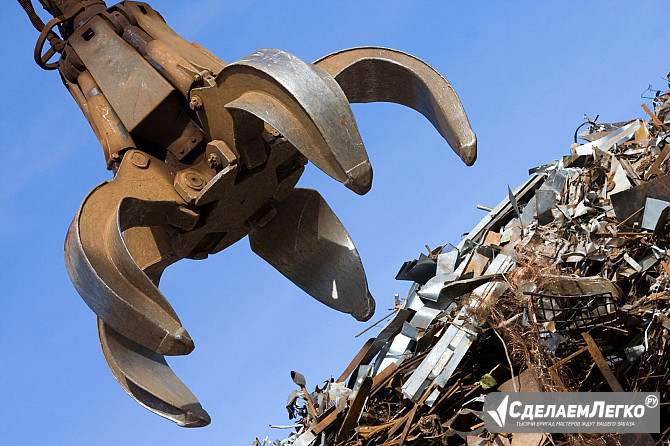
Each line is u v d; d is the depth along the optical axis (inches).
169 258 355.6
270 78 289.4
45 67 374.6
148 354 340.2
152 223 331.6
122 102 344.8
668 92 366.6
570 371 293.4
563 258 309.1
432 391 308.3
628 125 373.4
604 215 323.0
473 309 304.8
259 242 388.2
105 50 355.9
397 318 357.1
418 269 366.9
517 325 293.0
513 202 357.1
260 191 346.6
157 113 343.6
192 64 342.3
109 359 331.6
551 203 338.6
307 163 360.5
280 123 289.4
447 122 327.6
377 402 334.0
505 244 355.6
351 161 280.1
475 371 317.4
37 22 378.9
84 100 366.3
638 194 309.7
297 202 383.9
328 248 387.5
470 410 297.7
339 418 329.7
